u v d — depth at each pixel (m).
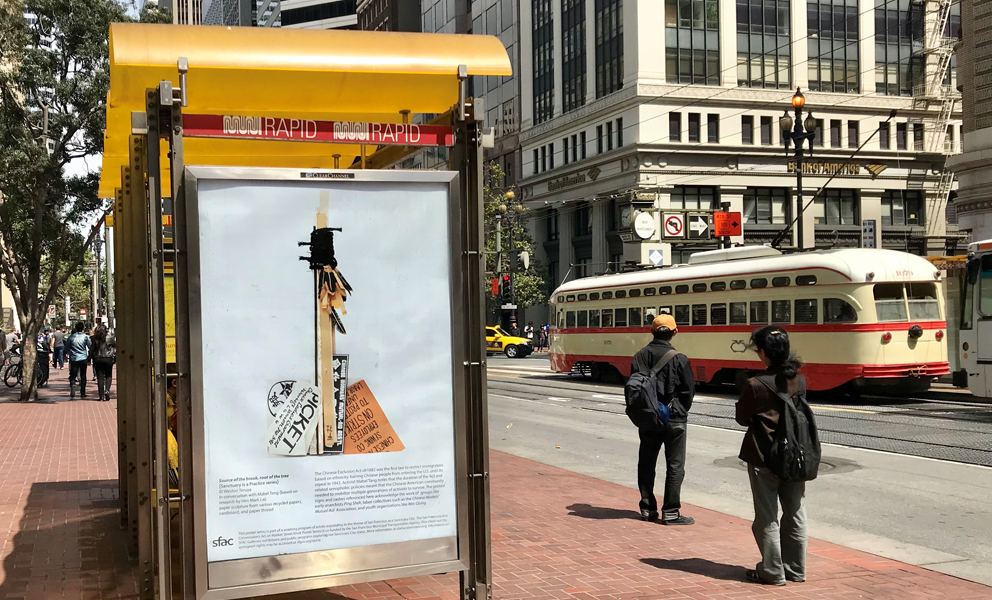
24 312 21.81
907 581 6.12
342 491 4.75
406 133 4.91
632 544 7.13
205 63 4.73
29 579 6.00
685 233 44.19
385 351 4.84
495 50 5.19
